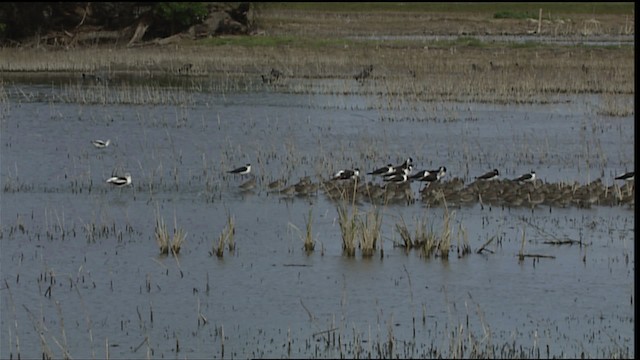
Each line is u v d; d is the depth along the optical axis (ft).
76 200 87.51
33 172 98.48
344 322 58.13
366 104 141.28
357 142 113.70
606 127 123.75
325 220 81.10
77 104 140.87
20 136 116.88
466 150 107.24
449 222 75.36
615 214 83.15
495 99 144.15
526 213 83.46
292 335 56.13
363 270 67.82
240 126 124.67
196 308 60.80
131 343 55.21
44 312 60.03
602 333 56.03
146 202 86.94
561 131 121.08
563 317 58.90
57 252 71.87
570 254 71.31
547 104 140.87
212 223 80.28
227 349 54.03
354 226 72.54
